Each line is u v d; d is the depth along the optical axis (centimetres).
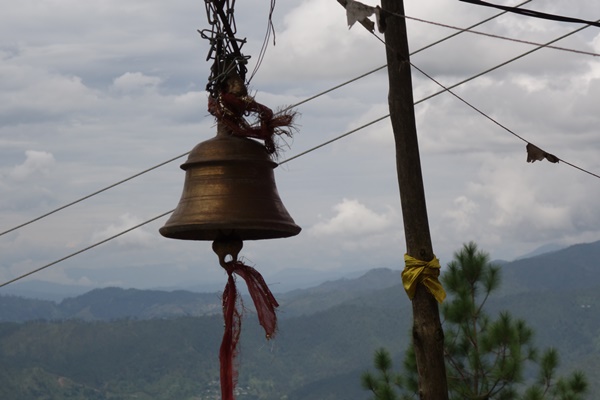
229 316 516
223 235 546
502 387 1798
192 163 554
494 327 1805
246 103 553
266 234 570
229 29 554
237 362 508
